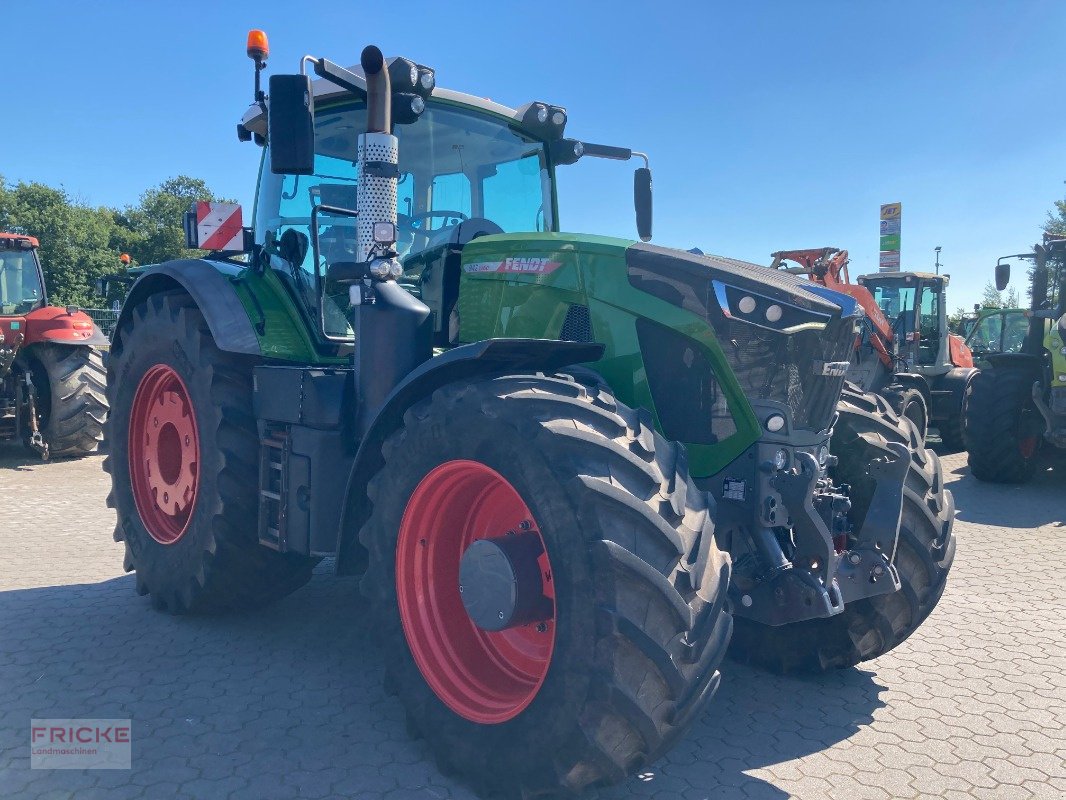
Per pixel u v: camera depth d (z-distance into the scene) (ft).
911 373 32.86
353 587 15.08
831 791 8.44
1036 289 27.68
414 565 9.11
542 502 7.54
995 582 16.10
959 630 13.34
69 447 28.99
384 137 10.15
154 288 14.90
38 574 15.65
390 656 9.04
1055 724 10.00
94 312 70.28
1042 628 13.44
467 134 12.96
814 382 9.29
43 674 11.02
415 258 12.14
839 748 9.36
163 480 13.69
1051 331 25.72
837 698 10.73
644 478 7.57
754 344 9.02
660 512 7.48
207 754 8.93
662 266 9.29
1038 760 9.12
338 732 9.47
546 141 13.92
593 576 7.16
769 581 9.00
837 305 9.55
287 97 9.82
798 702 10.60
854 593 9.61
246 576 12.50
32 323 28.12
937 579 10.83
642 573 7.10
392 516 9.02
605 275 9.66
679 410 9.29
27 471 27.32
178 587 12.87
